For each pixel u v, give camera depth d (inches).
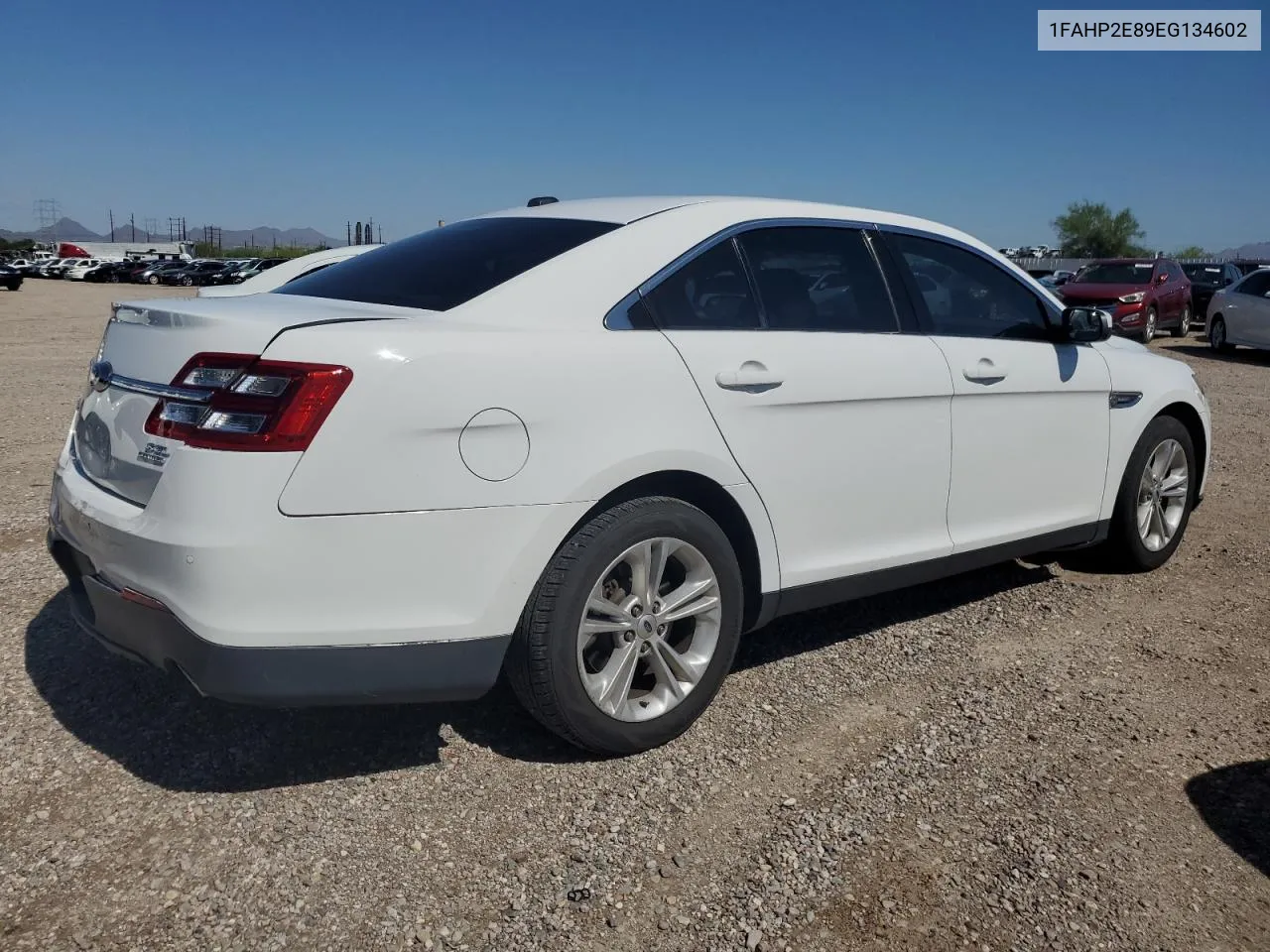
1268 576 197.5
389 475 101.7
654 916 95.4
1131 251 2787.9
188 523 98.8
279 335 101.3
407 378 102.2
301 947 90.4
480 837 107.0
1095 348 182.2
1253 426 374.0
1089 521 181.8
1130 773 122.7
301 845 104.5
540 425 109.7
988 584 191.5
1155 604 181.2
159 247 4249.5
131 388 111.4
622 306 121.8
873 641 162.2
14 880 97.9
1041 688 145.6
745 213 138.4
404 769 119.6
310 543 99.3
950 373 150.9
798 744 128.2
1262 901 99.9
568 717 116.3
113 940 90.5
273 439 98.0
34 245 4360.2
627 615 119.9
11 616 160.7
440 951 90.4
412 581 104.2
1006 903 98.2
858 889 99.9
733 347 127.4
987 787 118.6
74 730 125.9
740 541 133.2
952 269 162.4
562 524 111.3
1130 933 94.7
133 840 104.5
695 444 121.4
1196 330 869.8
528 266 122.6
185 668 101.2
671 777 119.4
